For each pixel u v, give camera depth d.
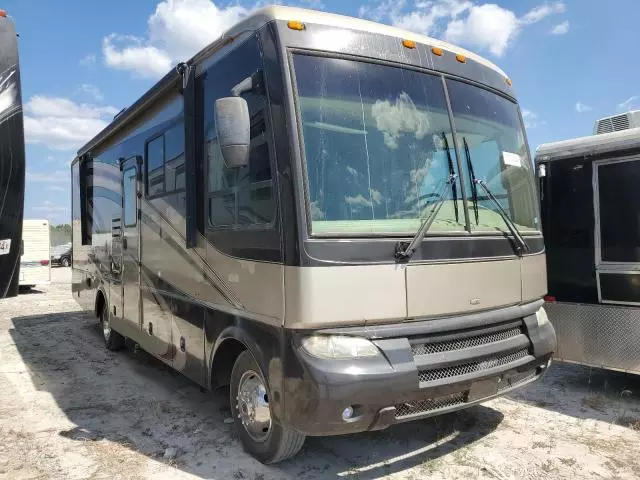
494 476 3.66
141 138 5.82
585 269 5.25
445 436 4.32
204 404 5.24
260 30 3.54
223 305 4.00
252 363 3.84
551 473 3.70
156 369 6.65
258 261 3.51
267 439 3.73
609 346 5.10
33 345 8.21
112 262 7.01
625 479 3.62
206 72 4.27
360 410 3.15
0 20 3.96
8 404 5.30
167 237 5.08
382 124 3.59
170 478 3.68
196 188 4.41
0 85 3.92
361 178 3.43
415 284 3.39
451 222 3.70
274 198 3.35
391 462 3.88
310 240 3.13
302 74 3.36
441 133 3.85
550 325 4.38
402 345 3.29
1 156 3.93
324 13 3.63
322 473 3.72
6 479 3.68
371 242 3.27
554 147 5.50
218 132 3.34
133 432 4.52
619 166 5.01
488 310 3.82
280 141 3.29
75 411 5.07
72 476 3.72
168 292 5.08
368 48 3.66
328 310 3.12
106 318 7.75
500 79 4.53
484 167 4.09
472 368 3.60
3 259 4.02
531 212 4.50
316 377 3.08
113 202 6.92
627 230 4.96
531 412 4.84
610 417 4.72
